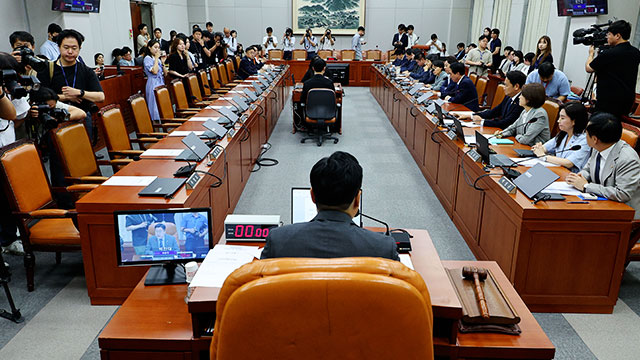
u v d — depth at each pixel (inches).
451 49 563.5
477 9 528.4
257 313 34.9
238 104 191.9
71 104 151.5
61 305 105.4
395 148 245.9
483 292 69.2
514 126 154.6
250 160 195.3
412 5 556.1
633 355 90.4
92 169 132.5
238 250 74.0
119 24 383.9
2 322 99.3
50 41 225.0
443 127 171.2
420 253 76.4
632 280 118.6
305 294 34.5
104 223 96.9
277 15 561.3
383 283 34.5
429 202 170.9
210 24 412.5
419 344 36.6
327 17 557.9
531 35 402.9
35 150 113.8
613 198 99.2
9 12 265.0
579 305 102.0
